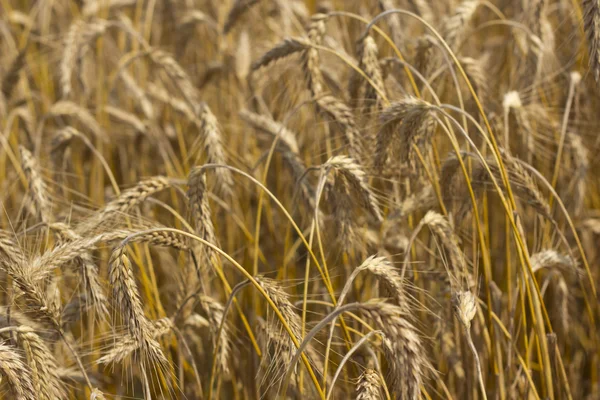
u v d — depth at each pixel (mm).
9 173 5617
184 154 5172
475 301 3064
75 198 5094
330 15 3877
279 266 4734
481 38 6258
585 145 4754
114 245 3318
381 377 2693
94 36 5762
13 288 2838
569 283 4598
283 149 4176
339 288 4297
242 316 3531
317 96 3680
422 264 3795
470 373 3613
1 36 7469
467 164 3705
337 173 3232
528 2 4812
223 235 4957
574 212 4379
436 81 4375
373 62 3656
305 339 2418
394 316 2264
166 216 5105
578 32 4590
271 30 6309
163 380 3133
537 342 3373
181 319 3549
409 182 3834
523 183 3521
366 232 3812
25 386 2518
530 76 4516
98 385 3924
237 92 5871
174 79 5312
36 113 6848
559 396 3564
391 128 3311
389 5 4547
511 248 4270
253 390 4105
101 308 3070
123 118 5426
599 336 4559
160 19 7543
